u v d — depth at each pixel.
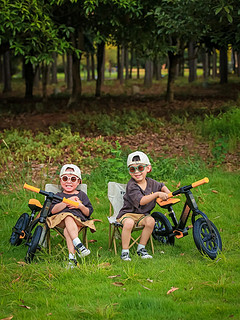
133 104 18.95
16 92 31.16
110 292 4.35
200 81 31.81
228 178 9.09
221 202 7.76
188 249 5.79
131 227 5.39
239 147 11.04
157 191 5.82
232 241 5.86
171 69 19.30
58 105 19.34
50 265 5.00
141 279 4.64
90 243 6.14
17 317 3.86
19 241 6.05
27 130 13.89
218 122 12.51
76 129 13.68
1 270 4.83
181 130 13.05
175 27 12.49
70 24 15.97
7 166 9.65
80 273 4.84
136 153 5.73
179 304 4.05
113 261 5.29
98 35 14.66
